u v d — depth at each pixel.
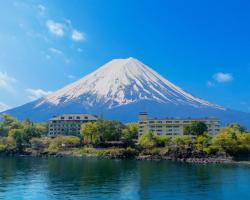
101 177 142.25
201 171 166.12
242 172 162.38
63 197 103.06
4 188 116.06
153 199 101.19
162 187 119.44
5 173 153.75
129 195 106.06
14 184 123.81
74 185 122.31
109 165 196.50
